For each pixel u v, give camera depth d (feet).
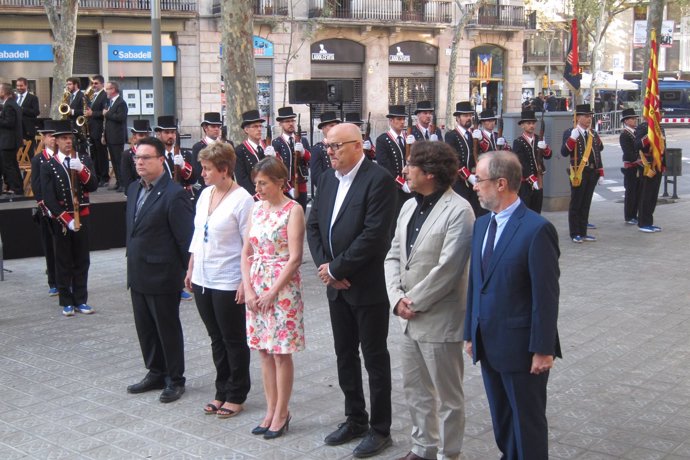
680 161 59.26
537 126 53.62
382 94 129.29
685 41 190.39
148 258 20.80
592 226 47.93
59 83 64.49
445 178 15.74
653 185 45.83
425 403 16.49
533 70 178.60
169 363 21.22
